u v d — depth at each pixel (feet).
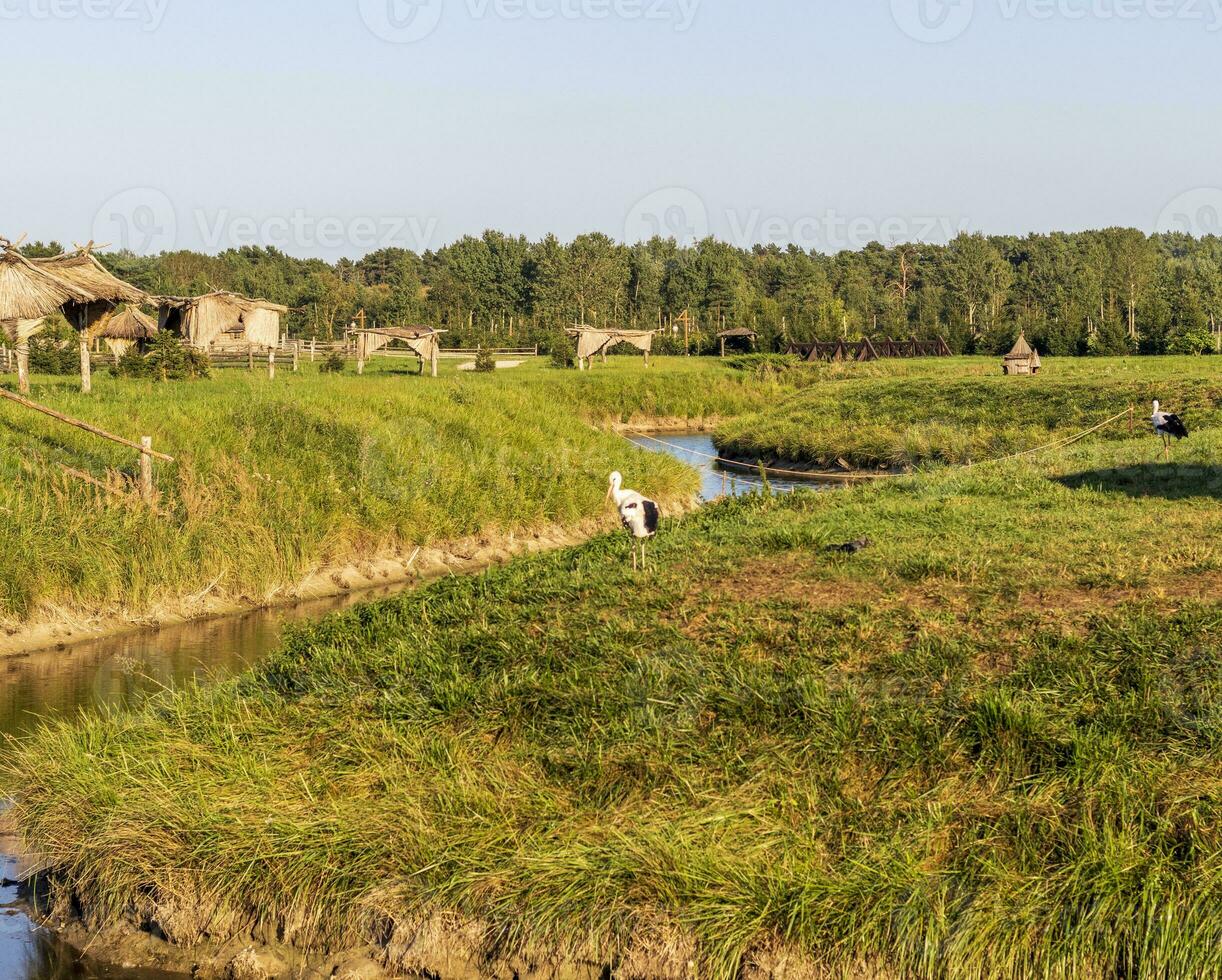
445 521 77.87
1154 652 31.91
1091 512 52.39
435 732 33.22
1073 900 24.32
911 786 28.22
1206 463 67.00
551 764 30.91
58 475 66.59
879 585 40.24
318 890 28.53
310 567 68.59
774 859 26.53
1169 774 26.94
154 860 30.01
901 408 155.94
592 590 42.55
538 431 105.19
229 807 30.91
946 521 51.70
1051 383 156.56
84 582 58.44
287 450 80.64
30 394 93.15
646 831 27.48
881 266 501.56
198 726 36.11
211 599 63.10
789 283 444.55
